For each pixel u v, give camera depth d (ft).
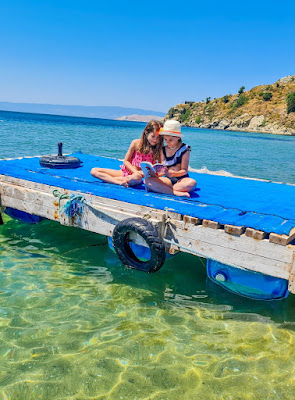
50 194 19.70
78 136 121.39
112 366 11.04
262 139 232.12
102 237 22.16
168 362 11.31
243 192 19.72
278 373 10.89
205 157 81.71
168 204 16.40
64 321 13.37
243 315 14.26
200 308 14.73
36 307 14.25
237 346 12.21
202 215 14.84
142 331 12.93
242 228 13.80
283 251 12.75
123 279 17.06
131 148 20.12
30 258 18.95
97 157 29.01
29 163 25.52
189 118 592.60
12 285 15.93
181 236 15.37
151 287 16.40
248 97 515.09
